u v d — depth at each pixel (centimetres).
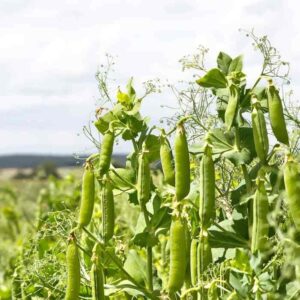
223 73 87
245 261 81
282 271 81
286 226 85
